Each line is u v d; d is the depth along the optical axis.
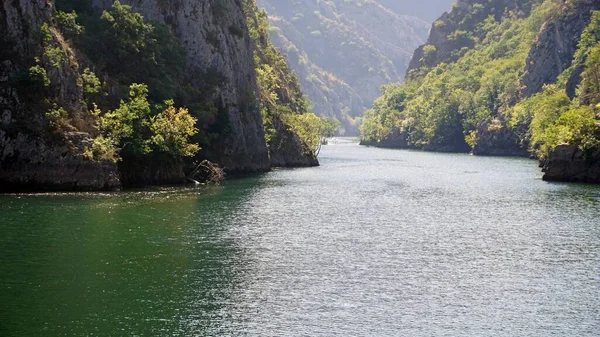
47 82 94.62
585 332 44.12
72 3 121.44
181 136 110.06
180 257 59.75
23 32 96.38
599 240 69.25
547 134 148.00
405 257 61.47
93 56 111.94
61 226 70.00
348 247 65.00
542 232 73.31
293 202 93.62
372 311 47.16
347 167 167.62
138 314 45.94
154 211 81.00
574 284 53.72
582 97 178.88
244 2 198.25
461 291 51.72
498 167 170.62
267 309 47.28
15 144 92.00
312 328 44.06
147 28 121.00
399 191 110.38
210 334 42.91
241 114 142.25
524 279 54.97
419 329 44.22
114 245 63.19
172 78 123.81
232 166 136.38
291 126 170.50
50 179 92.94
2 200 84.31
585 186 118.75
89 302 47.97
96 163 95.75
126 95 111.12
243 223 75.75
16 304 47.25
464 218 82.19
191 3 134.62
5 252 59.50
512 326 44.97
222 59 138.25
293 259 60.00
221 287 51.72
